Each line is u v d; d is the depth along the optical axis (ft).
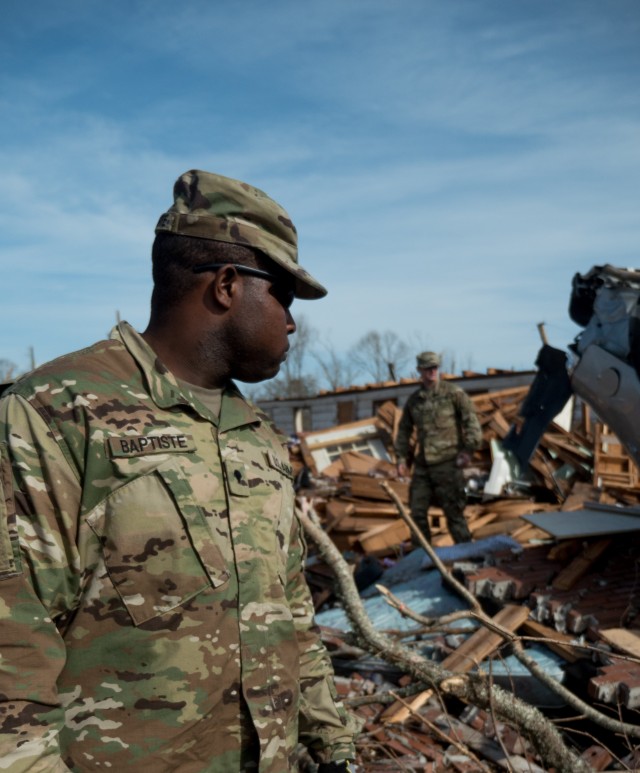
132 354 4.68
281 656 4.80
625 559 15.76
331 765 5.48
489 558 17.12
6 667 3.74
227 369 4.98
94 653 4.13
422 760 11.07
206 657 4.32
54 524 4.04
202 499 4.49
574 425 37.73
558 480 29.66
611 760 10.70
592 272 15.72
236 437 4.92
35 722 3.73
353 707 12.71
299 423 71.41
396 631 13.62
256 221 4.88
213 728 4.36
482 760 11.08
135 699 4.13
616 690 11.15
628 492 26.25
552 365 17.25
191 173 4.96
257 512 4.81
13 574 3.84
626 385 14.70
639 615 13.19
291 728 4.93
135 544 4.19
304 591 5.66
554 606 13.73
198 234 4.78
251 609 4.60
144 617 4.17
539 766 10.67
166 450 4.42
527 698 12.50
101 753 4.07
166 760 4.15
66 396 4.27
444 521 26.86
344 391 66.95
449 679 11.20
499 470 31.07
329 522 27.58
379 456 41.52
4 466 3.99
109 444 4.24
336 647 14.98
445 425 23.22
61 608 4.09
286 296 5.12
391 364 95.20
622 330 14.92
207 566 4.38
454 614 13.08
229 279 4.80
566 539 16.20
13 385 4.41
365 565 20.77
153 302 5.03
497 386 52.85
